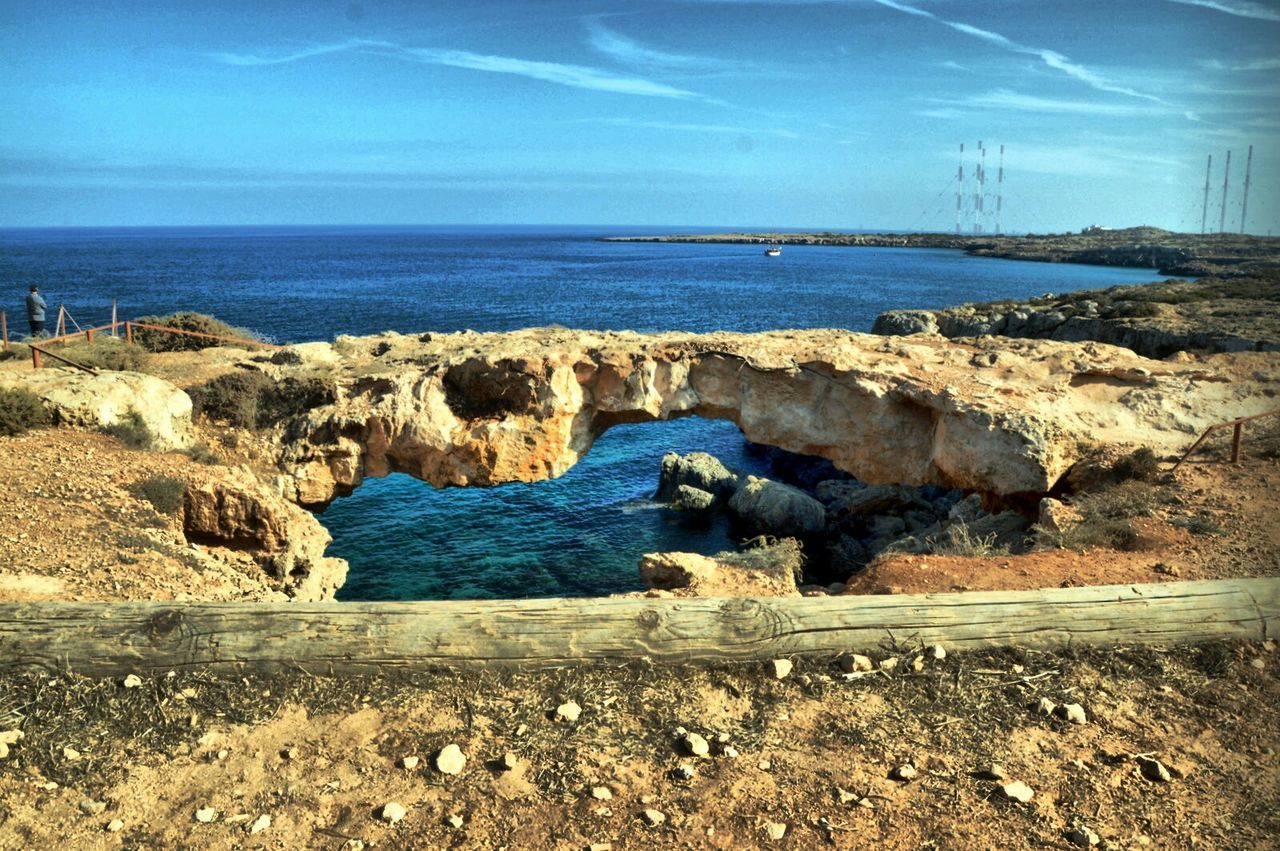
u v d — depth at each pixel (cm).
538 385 2227
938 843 514
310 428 2211
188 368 2512
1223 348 2588
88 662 650
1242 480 1498
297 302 8912
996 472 1898
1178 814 541
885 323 5062
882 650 711
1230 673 704
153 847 503
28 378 1933
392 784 564
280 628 669
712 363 2291
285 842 508
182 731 611
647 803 549
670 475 3209
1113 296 4597
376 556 2652
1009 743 619
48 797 543
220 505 1666
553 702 653
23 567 1109
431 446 2217
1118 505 1431
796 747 612
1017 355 2314
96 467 1605
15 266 14712
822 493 3228
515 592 2422
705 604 718
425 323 7244
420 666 673
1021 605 742
